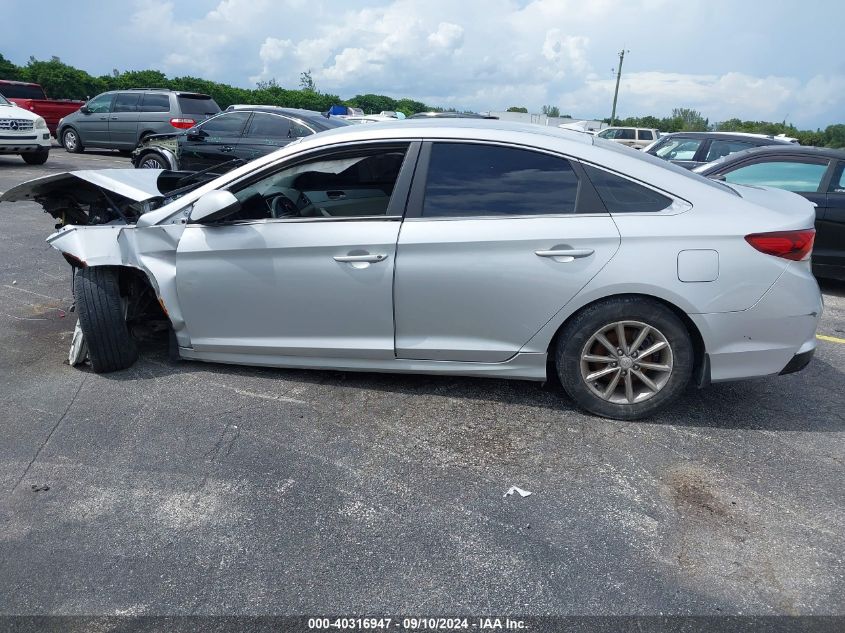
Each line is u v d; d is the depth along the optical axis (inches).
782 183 258.5
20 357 168.2
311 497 112.7
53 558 97.8
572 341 135.0
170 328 157.6
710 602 90.5
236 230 143.6
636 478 119.6
